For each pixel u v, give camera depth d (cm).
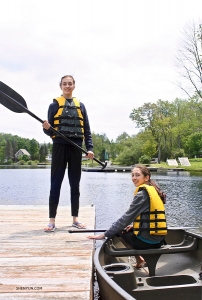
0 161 8931
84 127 401
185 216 829
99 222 758
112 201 1106
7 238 353
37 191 1418
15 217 469
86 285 232
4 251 308
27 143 10581
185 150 5372
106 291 208
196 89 2766
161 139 4984
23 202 1080
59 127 377
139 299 240
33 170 4097
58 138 378
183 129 4216
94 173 3117
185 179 2025
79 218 461
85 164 5112
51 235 366
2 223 428
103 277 207
